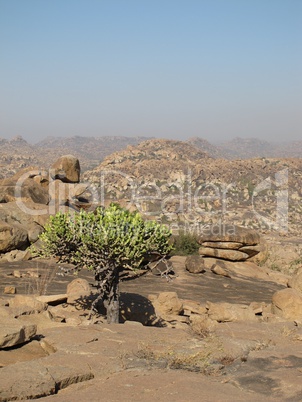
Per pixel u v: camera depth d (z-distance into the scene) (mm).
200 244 25891
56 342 7223
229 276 22578
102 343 7238
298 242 71688
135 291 17531
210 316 13023
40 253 12086
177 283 20047
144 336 7758
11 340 6977
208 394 5477
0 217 22125
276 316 13008
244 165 182750
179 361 6629
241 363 6805
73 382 5863
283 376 6207
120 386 5660
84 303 12984
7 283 16188
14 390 5352
